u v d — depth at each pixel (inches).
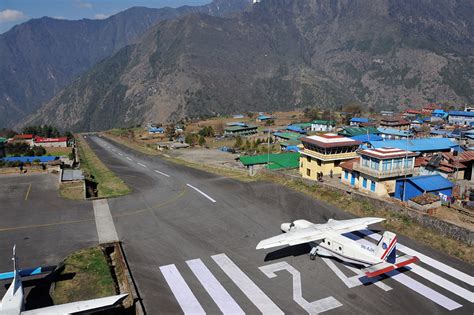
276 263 1296.8
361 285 1147.3
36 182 2532.0
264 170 2647.6
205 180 2603.3
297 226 1459.2
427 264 1263.5
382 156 2096.5
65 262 1301.7
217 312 1017.5
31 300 1074.7
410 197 2076.8
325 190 2064.5
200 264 1291.8
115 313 1029.2
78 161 4109.3
